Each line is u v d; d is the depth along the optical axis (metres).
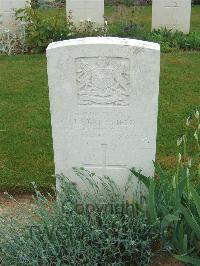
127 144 1.81
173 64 3.88
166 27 4.85
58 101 1.74
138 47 1.64
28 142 2.63
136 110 1.74
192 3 7.07
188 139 2.60
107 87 1.71
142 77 1.68
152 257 1.69
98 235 1.65
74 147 1.83
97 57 1.67
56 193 1.90
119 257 1.67
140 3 5.77
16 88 3.44
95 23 4.80
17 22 4.56
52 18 4.42
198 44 4.40
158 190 1.76
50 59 1.68
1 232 1.70
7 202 2.17
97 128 1.79
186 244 1.59
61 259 1.66
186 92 3.31
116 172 1.87
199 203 1.56
